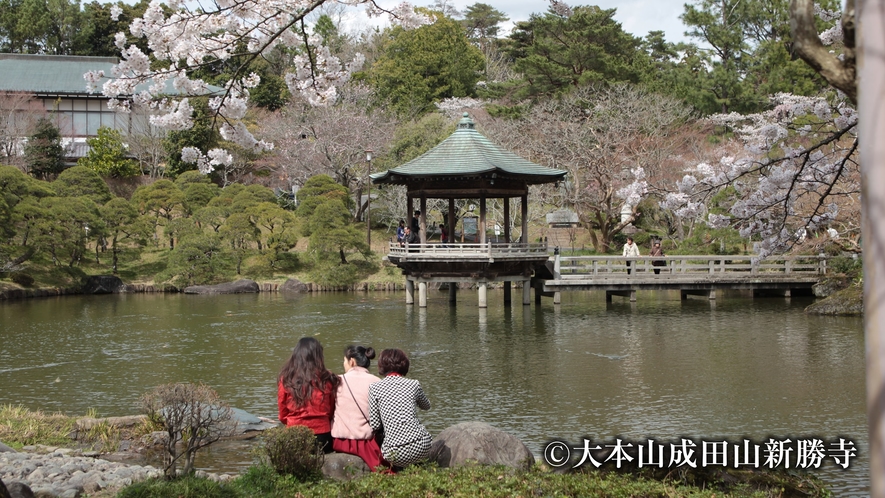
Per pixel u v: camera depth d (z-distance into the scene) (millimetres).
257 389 13461
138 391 13305
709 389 13109
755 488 6477
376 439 7020
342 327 21625
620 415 11453
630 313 24266
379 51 60875
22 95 43000
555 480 6016
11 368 15492
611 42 41094
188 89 8922
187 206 39000
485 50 61531
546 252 26344
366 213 44562
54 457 7840
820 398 12320
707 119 36562
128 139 45125
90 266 35500
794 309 24531
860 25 2201
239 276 35156
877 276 2078
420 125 41344
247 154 45906
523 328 21109
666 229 38844
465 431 7055
